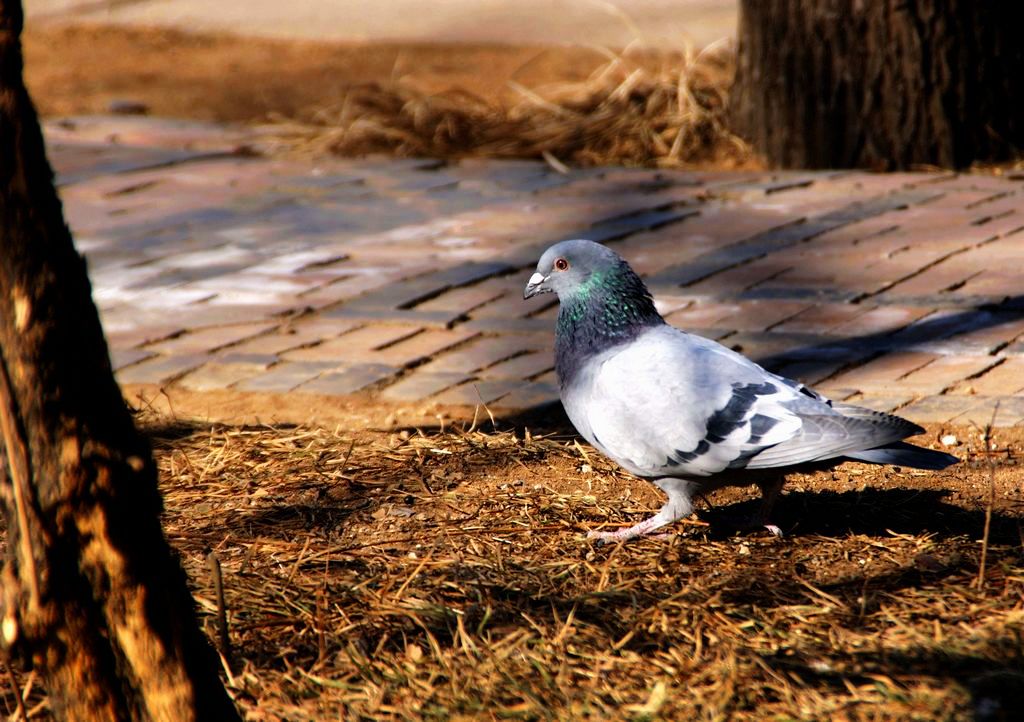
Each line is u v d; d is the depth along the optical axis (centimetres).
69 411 475
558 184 1648
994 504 807
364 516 817
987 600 671
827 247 1327
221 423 988
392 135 1914
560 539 779
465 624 665
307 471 891
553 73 2309
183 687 508
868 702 570
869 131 1661
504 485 863
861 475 876
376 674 620
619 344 791
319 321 1198
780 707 574
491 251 1377
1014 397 948
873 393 973
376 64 2497
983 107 1633
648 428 746
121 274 1355
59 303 468
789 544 770
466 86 2250
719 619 657
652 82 2016
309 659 642
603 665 619
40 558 485
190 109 2208
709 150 1806
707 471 736
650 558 751
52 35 2895
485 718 579
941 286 1188
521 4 3012
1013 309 1119
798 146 1708
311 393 1038
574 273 796
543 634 645
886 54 1633
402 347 1129
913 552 742
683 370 746
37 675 569
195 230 1504
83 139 1970
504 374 1062
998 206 1440
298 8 3108
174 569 512
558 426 968
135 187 1694
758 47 1734
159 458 920
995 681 579
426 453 913
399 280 1298
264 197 1636
